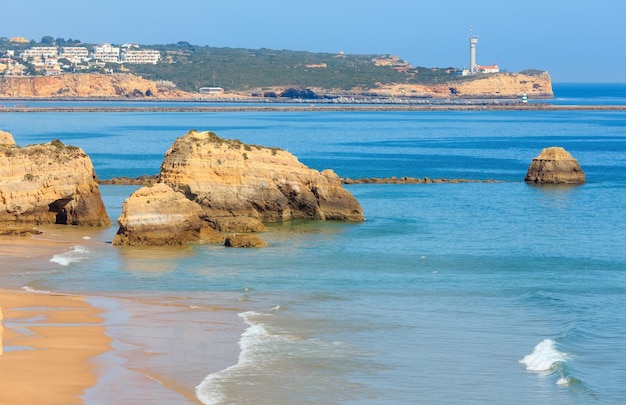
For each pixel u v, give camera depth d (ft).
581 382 122.01
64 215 264.72
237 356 134.51
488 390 120.26
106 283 189.47
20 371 123.44
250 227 261.85
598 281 200.64
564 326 155.43
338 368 129.39
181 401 113.19
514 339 146.82
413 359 134.51
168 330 149.48
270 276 200.44
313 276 201.98
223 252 228.84
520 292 186.50
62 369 124.98
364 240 253.24
